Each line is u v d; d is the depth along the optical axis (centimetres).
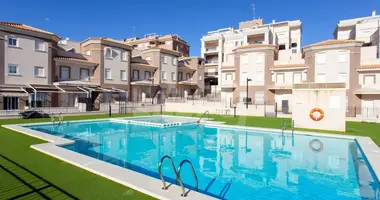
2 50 2747
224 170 944
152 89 4509
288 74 3544
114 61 3912
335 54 3139
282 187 765
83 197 545
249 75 3759
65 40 3994
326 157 1122
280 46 5794
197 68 5538
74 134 1711
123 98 3884
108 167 744
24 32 2931
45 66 3128
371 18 4719
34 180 652
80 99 3228
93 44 3712
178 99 3888
